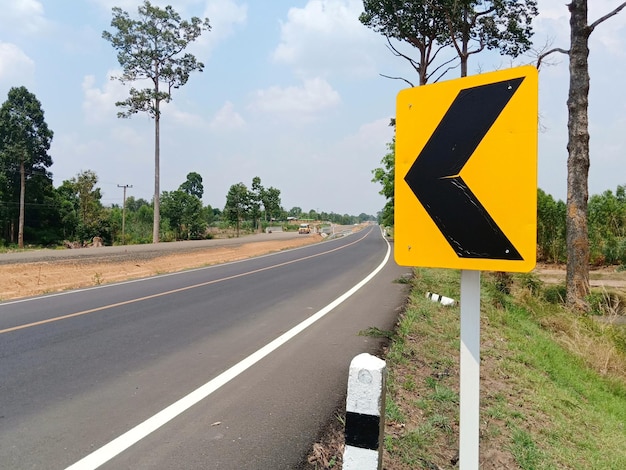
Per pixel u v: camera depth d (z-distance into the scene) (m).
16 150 46.06
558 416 4.32
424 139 1.91
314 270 15.72
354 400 1.87
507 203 1.72
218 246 31.50
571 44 10.93
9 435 3.37
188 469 2.85
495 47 17.69
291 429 3.39
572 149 11.01
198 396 4.10
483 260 1.77
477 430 1.83
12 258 18.81
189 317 7.71
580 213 10.91
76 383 4.49
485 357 5.66
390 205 38.03
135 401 4.01
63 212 52.97
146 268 18.39
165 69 43.34
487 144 1.77
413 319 6.84
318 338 6.07
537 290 12.30
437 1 16.89
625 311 10.84
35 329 6.86
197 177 107.00
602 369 7.16
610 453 3.89
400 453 2.98
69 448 3.16
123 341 6.12
